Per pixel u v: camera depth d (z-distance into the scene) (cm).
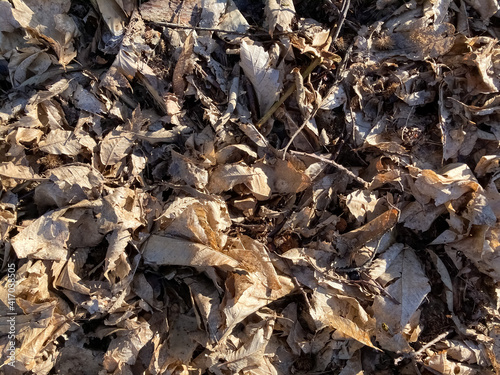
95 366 34
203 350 34
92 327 33
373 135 35
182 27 34
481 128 36
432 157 35
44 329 31
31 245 31
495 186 35
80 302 32
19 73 33
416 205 35
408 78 35
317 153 35
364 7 37
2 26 33
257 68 33
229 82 34
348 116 35
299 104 34
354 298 34
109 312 32
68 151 33
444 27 35
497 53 35
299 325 35
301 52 34
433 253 36
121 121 34
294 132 35
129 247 32
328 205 35
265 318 34
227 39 35
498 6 36
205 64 34
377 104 35
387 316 34
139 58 33
